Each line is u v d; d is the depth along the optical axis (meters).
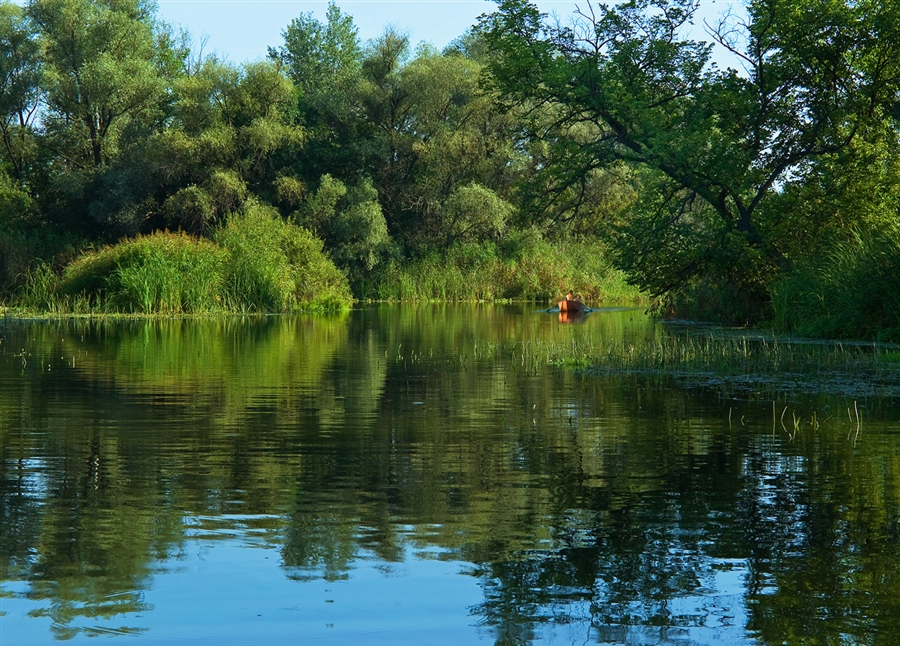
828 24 22.67
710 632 3.77
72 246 40.44
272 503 5.69
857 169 22.48
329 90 48.56
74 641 3.68
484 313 31.50
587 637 3.74
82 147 49.56
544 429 8.40
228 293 31.06
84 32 47.41
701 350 15.52
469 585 4.29
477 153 48.19
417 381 12.08
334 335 20.50
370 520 5.32
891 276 18.09
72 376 12.41
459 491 6.02
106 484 6.17
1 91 47.94
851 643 3.67
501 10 24.67
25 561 4.58
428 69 46.84
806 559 4.66
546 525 5.23
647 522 5.30
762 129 23.30
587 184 48.88
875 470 6.68
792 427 8.52
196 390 11.05
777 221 23.25
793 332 20.75
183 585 4.27
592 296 42.25
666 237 22.98
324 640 3.71
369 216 43.34
